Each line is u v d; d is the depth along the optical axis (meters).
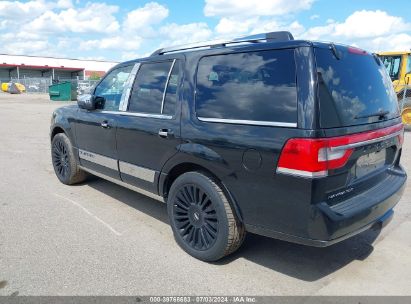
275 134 2.93
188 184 3.61
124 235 4.14
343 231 2.93
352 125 3.01
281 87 2.97
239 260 3.64
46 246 3.84
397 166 3.95
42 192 5.59
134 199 5.32
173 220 3.82
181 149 3.62
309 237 2.88
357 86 3.20
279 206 2.97
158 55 4.26
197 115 3.56
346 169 2.97
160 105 3.99
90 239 4.03
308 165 2.76
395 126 3.66
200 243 3.60
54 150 6.07
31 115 17.33
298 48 2.94
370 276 3.38
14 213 4.73
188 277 3.32
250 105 3.16
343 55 3.17
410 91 13.97
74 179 5.82
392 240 4.08
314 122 2.76
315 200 2.79
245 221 3.24
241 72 3.29
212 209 3.45
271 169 2.96
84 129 5.19
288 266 3.54
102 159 4.90
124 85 4.59
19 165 7.30
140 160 4.21
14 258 3.58
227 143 3.22
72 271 3.37
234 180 3.22
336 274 3.41
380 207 3.24
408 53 14.05
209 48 3.67
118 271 3.39
